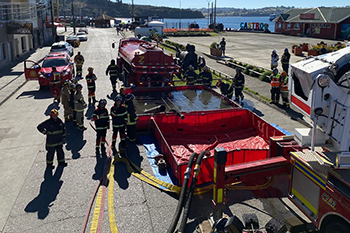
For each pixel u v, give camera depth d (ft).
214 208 16.92
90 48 113.91
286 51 60.29
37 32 123.95
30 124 35.50
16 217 18.95
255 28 206.28
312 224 16.03
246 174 16.94
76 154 27.45
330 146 15.15
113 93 48.26
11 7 83.41
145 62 46.37
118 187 22.12
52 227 18.01
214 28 207.41
